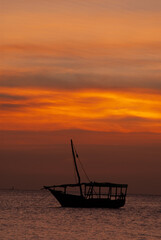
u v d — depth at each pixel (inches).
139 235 3772.1
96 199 5920.3
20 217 5142.7
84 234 3710.6
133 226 4485.7
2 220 4734.3
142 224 4739.2
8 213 5812.0
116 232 3924.7
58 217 5108.3
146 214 6294.3
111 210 6151.6
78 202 5866.1
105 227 4284.0
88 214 5497.1
